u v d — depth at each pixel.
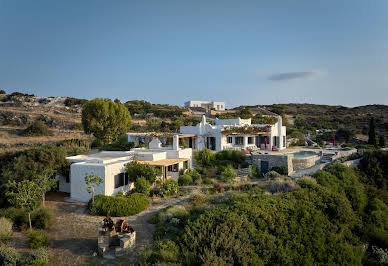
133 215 19.59
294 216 19.69
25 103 82.12
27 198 17.33
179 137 38.03
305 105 139.38
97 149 42.41
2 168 23.34
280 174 29.23
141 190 22.56
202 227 15.76
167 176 27.02
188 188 25.22
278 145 44.03
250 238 16.20
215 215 17.25
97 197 20.50
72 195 22.61
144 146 38.44
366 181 31.19
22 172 22.41
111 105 42.16
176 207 19.55
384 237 22.17
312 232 19.27
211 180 27.48
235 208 18.45
